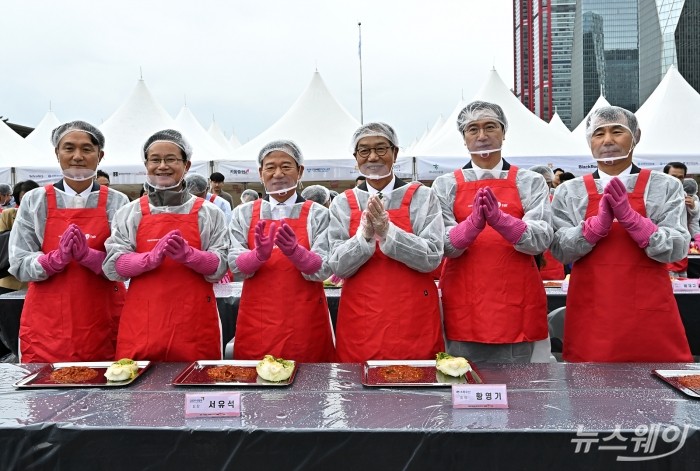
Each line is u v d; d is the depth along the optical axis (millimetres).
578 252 2512
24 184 5395
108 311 2795
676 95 11484
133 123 12133
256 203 2766
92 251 2592
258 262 2459
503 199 2627
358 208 2600
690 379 1925
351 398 1813
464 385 1718
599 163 2619
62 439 1586
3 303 4059
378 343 2467
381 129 2518
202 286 2578
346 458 1542
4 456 1603
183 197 2615
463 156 10867
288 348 2580
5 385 2008
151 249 2543
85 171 2699
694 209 5484
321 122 11984
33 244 2721
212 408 1662
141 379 2072
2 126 12727
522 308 2580
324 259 2553
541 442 1507
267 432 1543
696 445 1491
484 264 2584
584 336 2559
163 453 1572
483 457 1518
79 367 2215
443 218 2693
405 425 1559
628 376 2023
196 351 2523
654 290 2455
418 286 2520
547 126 11688
